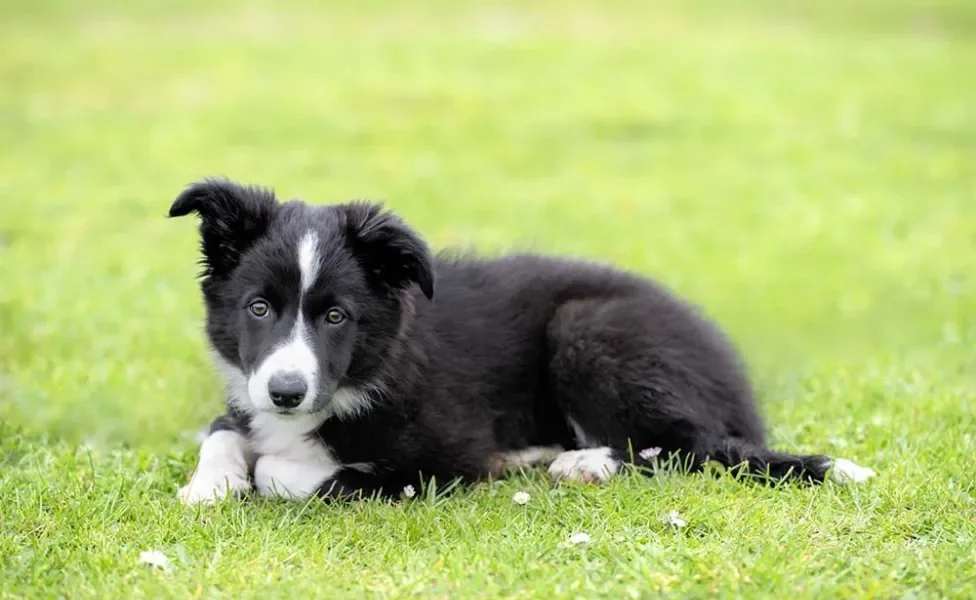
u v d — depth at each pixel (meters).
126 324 11.91
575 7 43.41
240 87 29.08
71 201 18.59
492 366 8.04
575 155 23.39
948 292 14.65
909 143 24.09
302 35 36.84
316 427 7.52
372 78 30.44
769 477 7.41
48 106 26.41
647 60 33.09
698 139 24.69
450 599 5.73
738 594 5.70
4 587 5.86
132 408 9.34
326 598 5.72
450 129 25.39
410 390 7.53
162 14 39.84
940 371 10.55
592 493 7.17
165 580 5.94
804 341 12.74
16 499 6.97
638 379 7.89
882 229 18.19
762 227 18.38
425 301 8.05
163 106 26.86
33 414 9.12
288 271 7.07
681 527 6.59
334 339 7.14
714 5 43.88
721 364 8.21
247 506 7.05
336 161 22.39
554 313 8.33
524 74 31.23
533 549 6.32
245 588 5.85
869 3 43.59
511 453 8.12
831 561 6.10
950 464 7.61
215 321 7.45
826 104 27.70
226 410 8.16
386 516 6.86
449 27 38.97
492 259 8.91
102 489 7.21
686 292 14.83
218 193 7.23
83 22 37.84
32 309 12.23
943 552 6.17
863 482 7.21
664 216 18.98
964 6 42.56
